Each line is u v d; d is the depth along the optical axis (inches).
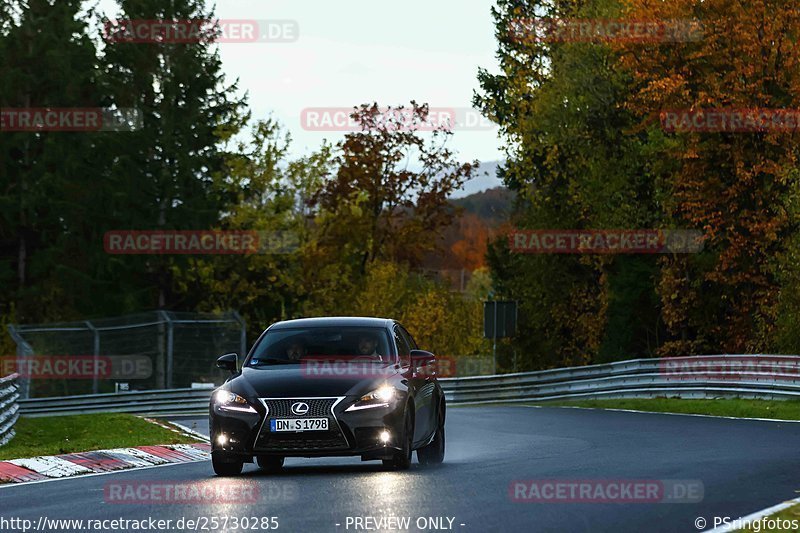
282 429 1779.0
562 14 7357.3
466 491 1476.4
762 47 5698.8
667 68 6038.4
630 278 6648.6
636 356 6801.2
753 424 3132.4
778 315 5502.0
